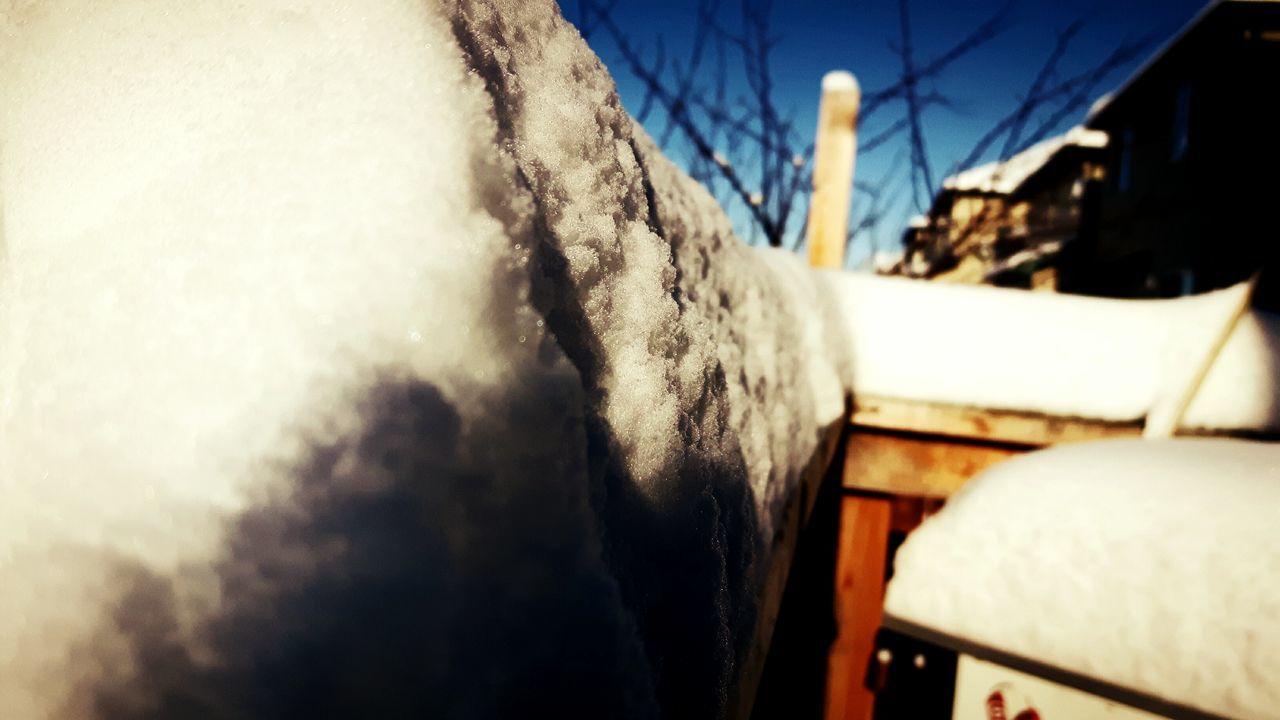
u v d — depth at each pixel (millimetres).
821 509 1312
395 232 256
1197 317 1216
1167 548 884
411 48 290
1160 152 6020
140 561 241
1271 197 4812
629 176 455
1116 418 1188
